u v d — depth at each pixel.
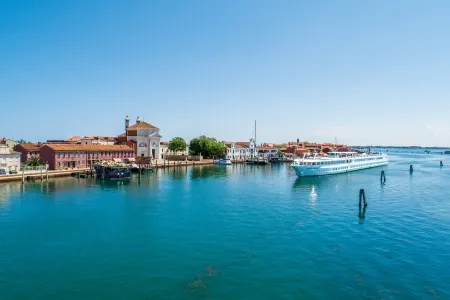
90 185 84.88
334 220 47.16
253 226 44.09
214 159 185.62
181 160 174.12
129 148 141.75
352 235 39.88
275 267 30.39
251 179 102.00
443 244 36.44
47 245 36.66
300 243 36.97
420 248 35.19
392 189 79.12
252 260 32.06
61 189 77.31
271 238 38.81
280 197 67.25
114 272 29.53
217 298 24.95
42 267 30.67
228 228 43.16
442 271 29.41
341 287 26.55
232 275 28.77
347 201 62.56
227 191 75.56
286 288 26.42
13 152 97.12
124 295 25.50
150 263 31.52
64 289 26.45
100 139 160.62
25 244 37.00
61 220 47.50
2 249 35.41
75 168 115.31
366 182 94.12
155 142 157.62
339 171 121.19
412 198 65.81
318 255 33.25
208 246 36.19
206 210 54.22
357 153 163.38
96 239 38.75
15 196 67.38
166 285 27.06
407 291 25.89
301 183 91.69
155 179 100.12
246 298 24.95
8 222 46.38
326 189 79.38
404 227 43.38
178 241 37.91
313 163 110.12
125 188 79.88
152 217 49.34
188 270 29.89
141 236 39.81
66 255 33.66
